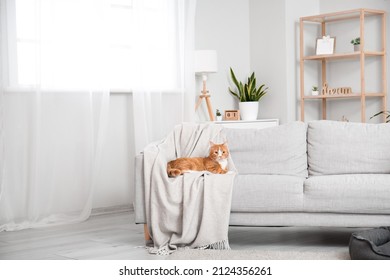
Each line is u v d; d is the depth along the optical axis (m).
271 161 6.11
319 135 6.12
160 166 5.70
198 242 5.59
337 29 8.41
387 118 8.02
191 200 5.57
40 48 6.65
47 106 6.77
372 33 8.11
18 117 6.61
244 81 8.48
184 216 5.57
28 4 6.63
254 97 8.17
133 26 7.29
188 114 7.73
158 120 7.51
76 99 6.91
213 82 8.20
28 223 6.65
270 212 5.65
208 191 5.59
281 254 5.40
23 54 6.62
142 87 7.32
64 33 6.82
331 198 5.51
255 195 5.62
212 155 5.95
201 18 8.09
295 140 6.13
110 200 7.34
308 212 5.60
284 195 5.59
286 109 8.22
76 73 6.90
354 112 8.32
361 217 5.52
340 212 5.54
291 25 8.24
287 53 8.20
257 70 8.47
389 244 5.15
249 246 5.75
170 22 7.60
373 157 5.96
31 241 6.07
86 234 6.29
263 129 6.23
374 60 8.11
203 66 7.77
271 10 8.30
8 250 5.76
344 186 5.50
